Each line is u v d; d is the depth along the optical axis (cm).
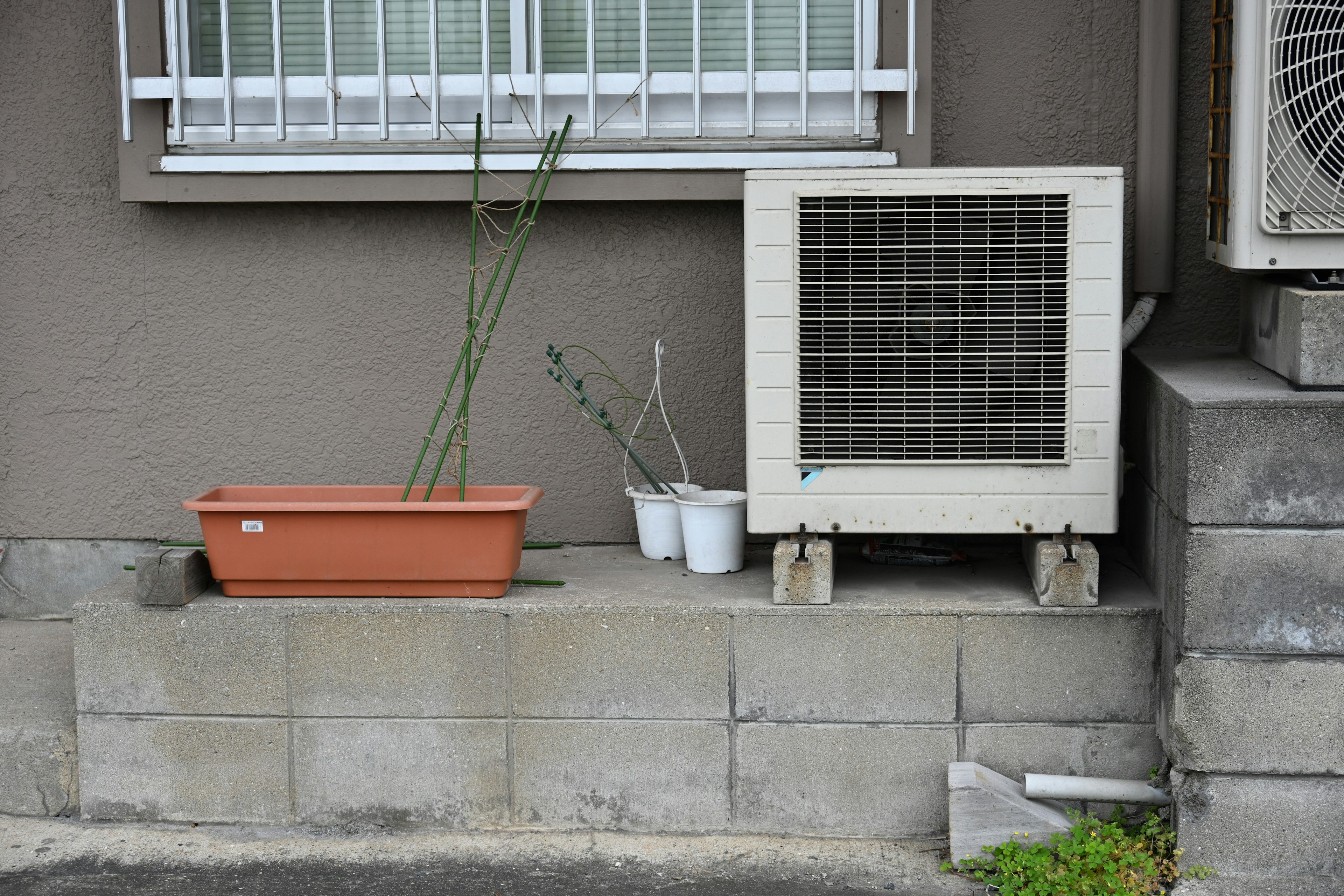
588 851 339
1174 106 382
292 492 375
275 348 408
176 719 351
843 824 343
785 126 388
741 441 401
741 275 396
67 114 403
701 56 388
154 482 417
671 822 347
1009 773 337
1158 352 382
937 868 329
